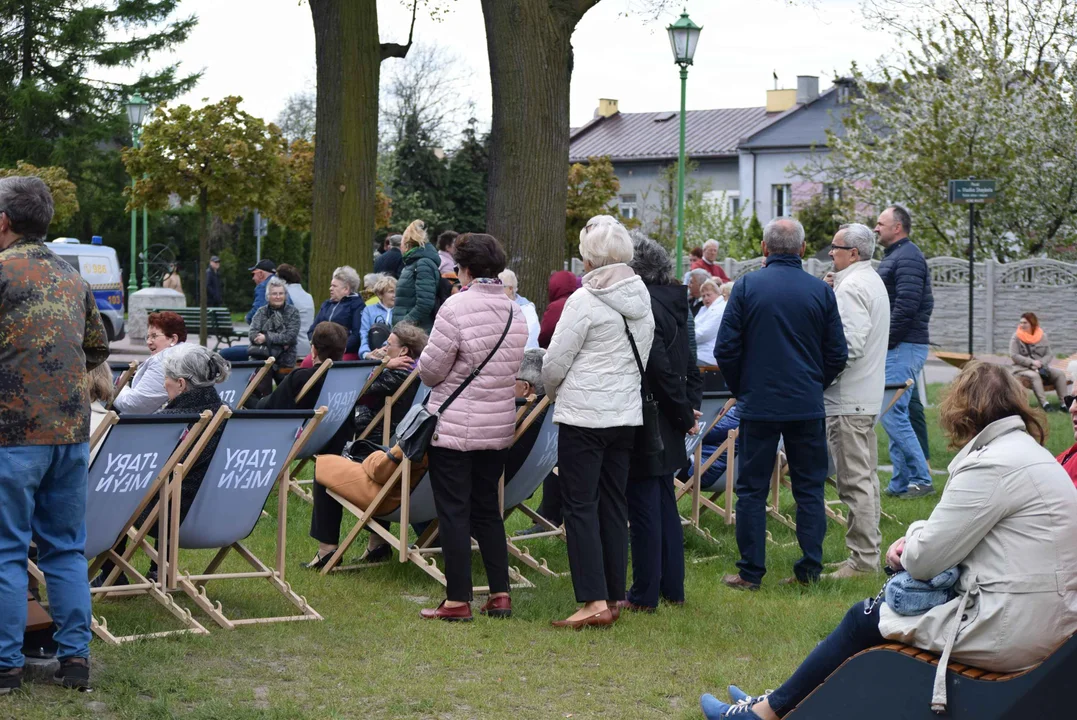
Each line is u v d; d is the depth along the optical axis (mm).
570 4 13180
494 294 5910
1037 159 25562
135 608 5836
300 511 8469
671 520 6410
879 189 27578
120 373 7855
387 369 8492
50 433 4367
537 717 4645
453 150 56781
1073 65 25828
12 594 4375
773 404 6641
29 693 4418
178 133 17766
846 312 7102
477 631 5762
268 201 18484
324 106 14906
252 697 4629
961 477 3652
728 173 54375
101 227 47219
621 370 5820
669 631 5902
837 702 3896
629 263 6195
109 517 5242
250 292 43688
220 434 5477
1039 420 3721
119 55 46062
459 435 5793
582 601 5902
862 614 3941
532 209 13211
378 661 5211
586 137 60594
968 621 3633
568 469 5855
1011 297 24750
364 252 15055
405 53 15352
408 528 6895
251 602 6094
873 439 7297
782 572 7391
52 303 4418
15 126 45094
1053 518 3572
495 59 13234
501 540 6098
